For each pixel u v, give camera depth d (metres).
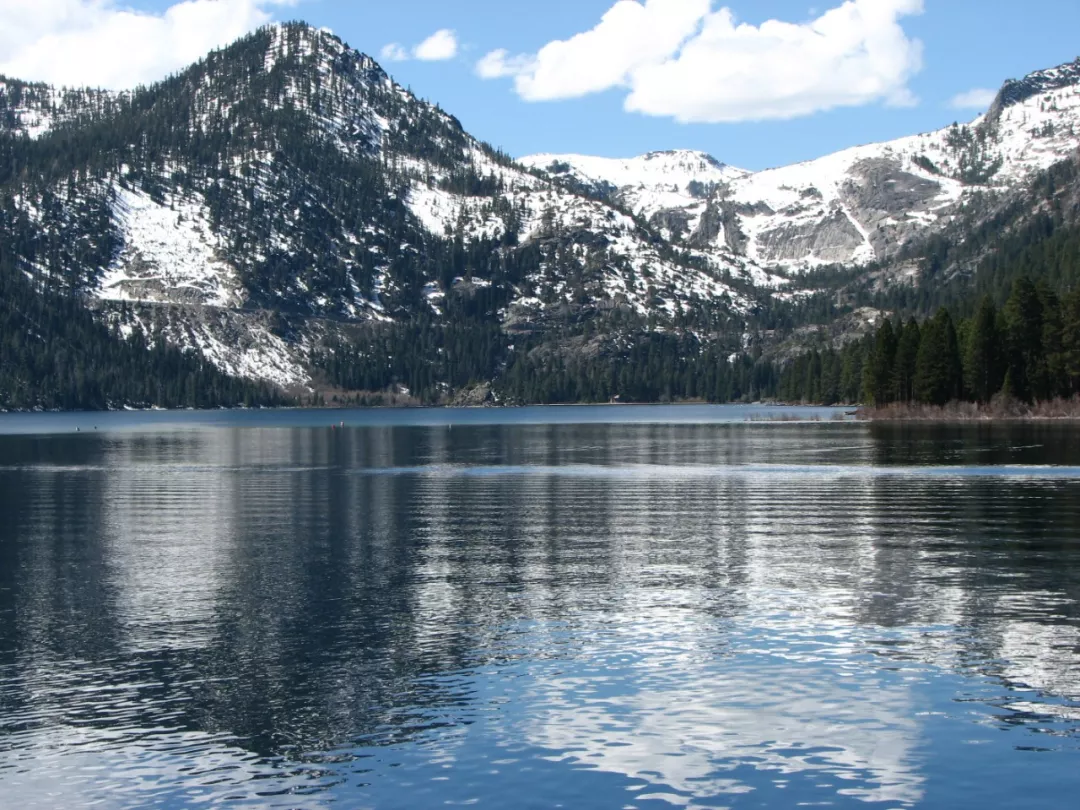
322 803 24.39
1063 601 42.19
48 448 171.75
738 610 41.16
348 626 39.00
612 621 39.56
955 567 49.75
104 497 86.88
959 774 25.52
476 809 23.98
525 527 65.69
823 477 98.94
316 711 29.97
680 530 63.66
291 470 118.12
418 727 28.72
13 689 31.94
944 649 35.34
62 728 28.83
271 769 26.19
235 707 30.34
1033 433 168.00
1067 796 24.39
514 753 26.95
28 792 25.05
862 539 59.03
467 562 52.41
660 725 28.69
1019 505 73.81
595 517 70.62
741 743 27.44
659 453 140.12
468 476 107.00
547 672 33.25
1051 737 27.64
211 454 151.62
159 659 34.91
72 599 43.84
